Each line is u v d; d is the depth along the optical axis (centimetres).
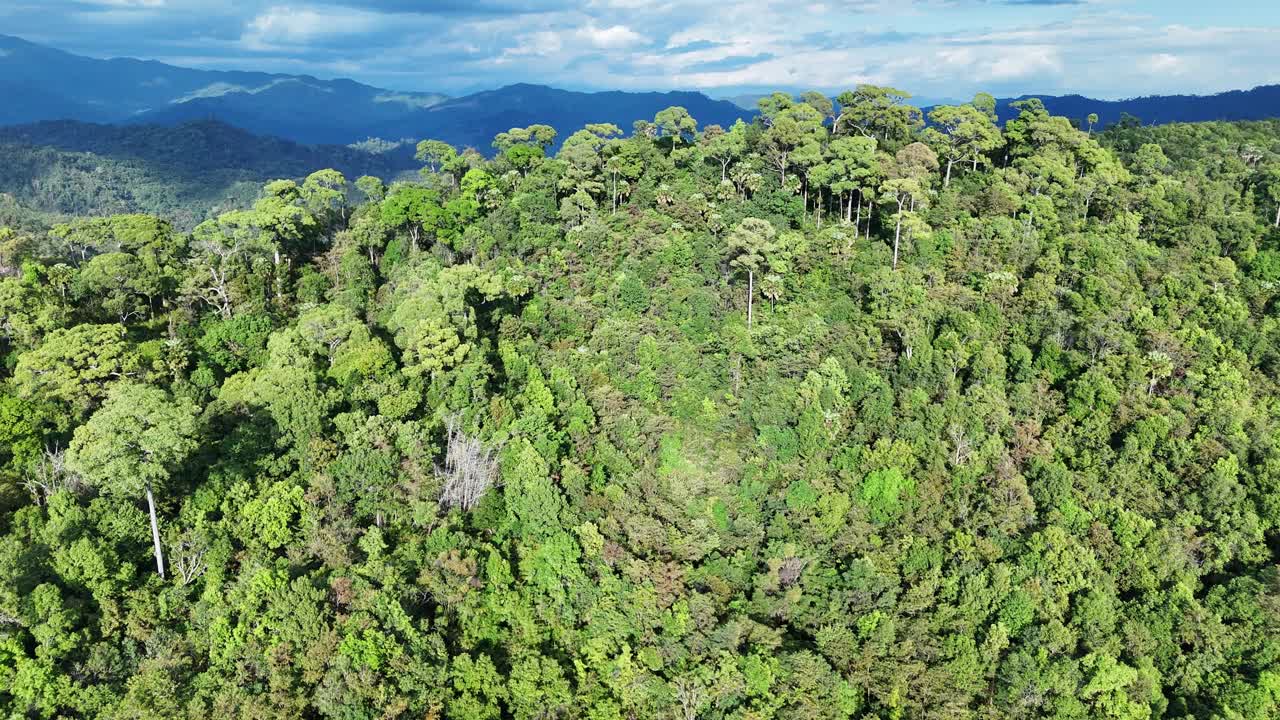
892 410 9100
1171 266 12006
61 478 6975
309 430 7519
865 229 12875
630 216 12725
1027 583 7362
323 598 6016
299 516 6925
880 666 6656
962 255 11862
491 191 13062
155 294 10525
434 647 6019
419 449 7575
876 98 14700
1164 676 6975
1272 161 16412
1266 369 10275
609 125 14025
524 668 6062
